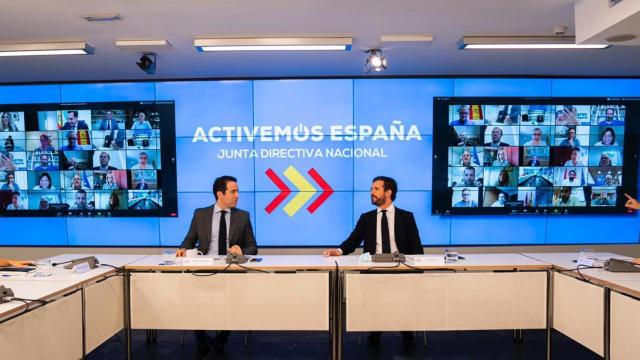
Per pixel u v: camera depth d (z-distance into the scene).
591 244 4.68
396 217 3.44
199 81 4.67
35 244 4.79
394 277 2.82
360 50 3.74
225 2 2.75
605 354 2.40
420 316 2.84
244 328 2.85
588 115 4.59
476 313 2.85
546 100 4.58
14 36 3.32
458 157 4.61
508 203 4.60
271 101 4.67
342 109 4.66
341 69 4.36
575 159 4.59
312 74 4.56
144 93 4.70
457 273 2.83
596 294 2.47
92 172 4.68
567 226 4.70
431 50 3.76
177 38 3.42
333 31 3.31
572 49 3.73
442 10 2.92
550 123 4.58
